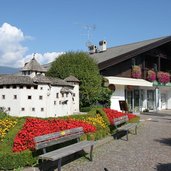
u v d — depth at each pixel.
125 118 16.36
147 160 9.57
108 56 28.62
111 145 11.99
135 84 29.48
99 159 9.59
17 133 9.36
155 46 29.97
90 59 24.38
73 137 9.92
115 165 8.90
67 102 19.44
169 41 31.72
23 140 8.75
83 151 10.30
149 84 31.38
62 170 8.20
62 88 19.02
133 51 27.75
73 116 14.23
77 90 21.11
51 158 7.34
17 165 7.65
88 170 8.30
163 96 36.72
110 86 27.36
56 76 23.52
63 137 9.23
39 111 17.66
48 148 8.87
